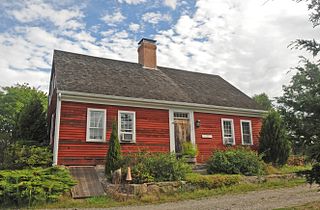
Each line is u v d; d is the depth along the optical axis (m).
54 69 16.73
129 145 14.91
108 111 14.80
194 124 17.19
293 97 5.61
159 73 20.41
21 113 16.89
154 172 11.62
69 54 18.25
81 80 15.17
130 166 11.91
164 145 15.88
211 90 20.66
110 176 11.76
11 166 11.92
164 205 9.36
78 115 13.95
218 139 17.73
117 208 8.99
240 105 19.25
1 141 12.88
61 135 13.35
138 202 9.84
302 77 5.48
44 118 17.22
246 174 13.48
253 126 19.36
